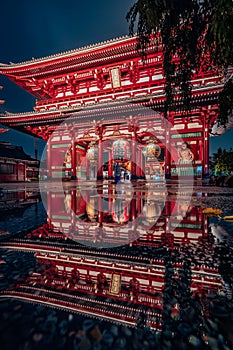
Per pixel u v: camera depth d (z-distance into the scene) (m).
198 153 19.88
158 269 1.50
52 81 26.62
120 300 1.07
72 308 1.00
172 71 3.31
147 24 2.97
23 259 1.71
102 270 1.48
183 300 1.08
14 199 7.13
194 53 3.09
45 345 0.74
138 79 23.09
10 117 25.08
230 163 17.09
